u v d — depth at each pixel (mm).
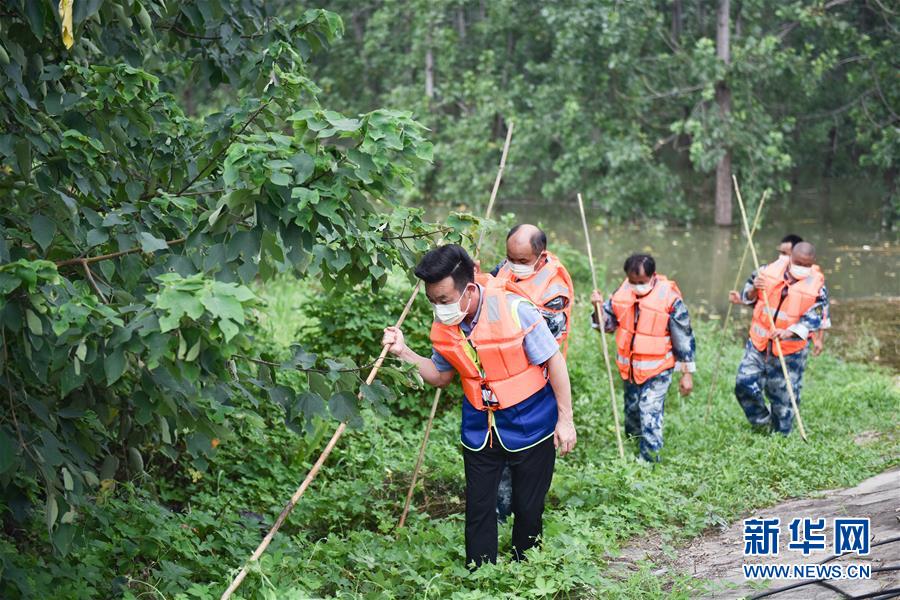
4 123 3994
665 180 22781
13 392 3754
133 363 3689
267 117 4340
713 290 16500
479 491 4816
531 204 26969
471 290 4562
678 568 5176
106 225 3824
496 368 4629
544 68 23484
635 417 7895
